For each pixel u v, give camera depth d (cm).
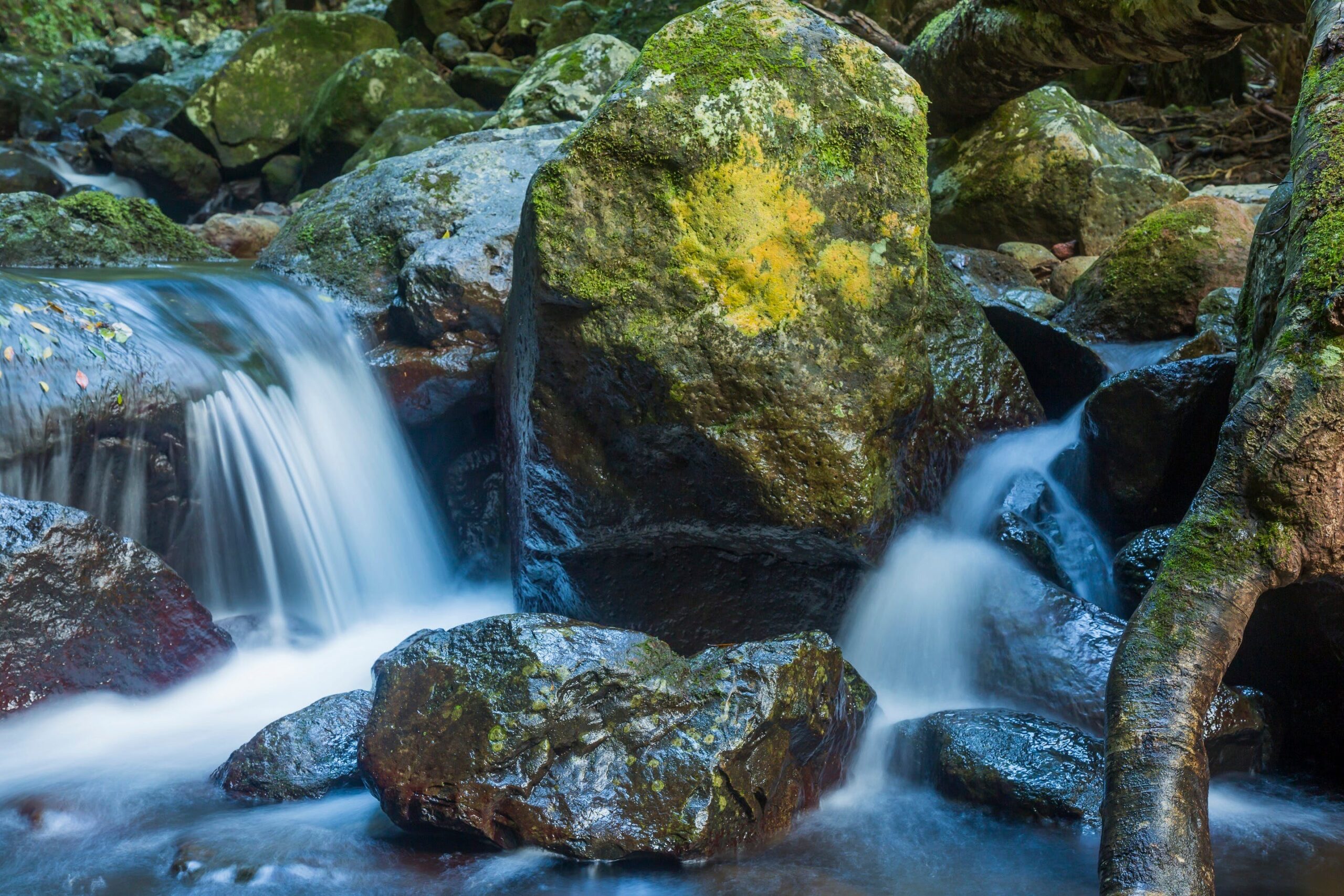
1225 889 317
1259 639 417
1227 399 480
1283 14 626
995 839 351
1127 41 745
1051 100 930
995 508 530
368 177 715
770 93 421
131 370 524
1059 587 450
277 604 567
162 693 459
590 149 415
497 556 612
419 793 336
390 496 611
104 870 329
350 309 653
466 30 1653
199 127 1361
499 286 608
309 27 1423
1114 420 503
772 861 336
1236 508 340
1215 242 707
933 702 454
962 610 458
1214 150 1120
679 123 414
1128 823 291
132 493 529
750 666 354
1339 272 343
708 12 437
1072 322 753
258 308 613
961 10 873
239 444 554
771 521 425
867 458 426
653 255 416
